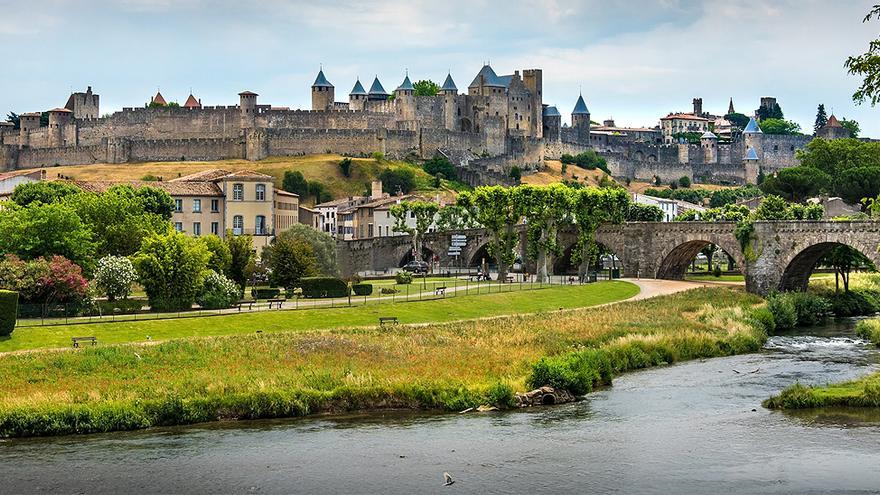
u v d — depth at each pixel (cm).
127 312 12362
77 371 9400
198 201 19400
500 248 18550
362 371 9875
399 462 7594
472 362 10462
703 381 10375
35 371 9281
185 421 8700
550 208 18438
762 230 16862
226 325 11500
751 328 13250
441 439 8194
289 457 7725
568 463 7531
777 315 14600
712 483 7069
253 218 19762
